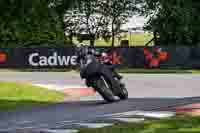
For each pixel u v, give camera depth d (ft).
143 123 103.19
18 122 110.32
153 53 357.00
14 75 306.14
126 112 123.95
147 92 191.11
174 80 260.21
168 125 98.84
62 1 246.88
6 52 364.38
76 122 109.19
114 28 442.91
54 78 280.31
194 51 354.13
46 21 141.79
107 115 119.34
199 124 99.35
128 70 343.26
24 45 369.71
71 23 434.30
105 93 147.23
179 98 164.04
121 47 358.02
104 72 147.13
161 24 410.11
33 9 133.90
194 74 310.04
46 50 362.33
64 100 163.32
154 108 130.93
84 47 146.61
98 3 436.76
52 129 100.12
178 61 355.56
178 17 398.42
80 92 188.03
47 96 170.91
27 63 363.76
